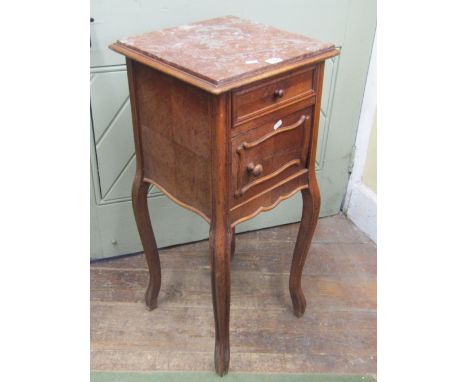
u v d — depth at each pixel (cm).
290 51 113
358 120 184
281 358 143
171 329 152
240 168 113
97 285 168
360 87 177
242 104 105
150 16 143
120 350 144
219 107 101
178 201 125
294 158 126
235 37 122
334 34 164
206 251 184
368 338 150
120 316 156
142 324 153
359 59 171
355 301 163
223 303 125
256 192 121
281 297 164
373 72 173
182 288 167
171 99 112
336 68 170
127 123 157
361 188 193
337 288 168
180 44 117
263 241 191
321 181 193
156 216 177
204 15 149
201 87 99
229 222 116
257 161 116
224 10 150
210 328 152
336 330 152
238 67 104
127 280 170
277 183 125
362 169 192
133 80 120
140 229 143
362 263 180
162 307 159
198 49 113
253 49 114
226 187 111
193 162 115
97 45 142
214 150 106
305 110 122
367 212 192
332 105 177
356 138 188
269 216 195
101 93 150
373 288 169
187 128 112
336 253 185
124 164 163
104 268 176
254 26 131
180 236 185
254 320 155
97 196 165
